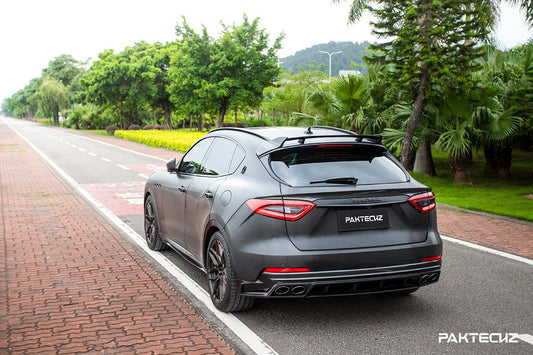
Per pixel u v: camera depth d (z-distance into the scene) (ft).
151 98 166.20
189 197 16.39
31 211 31.24
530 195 37.09
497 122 39.99
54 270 18.45
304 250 12.07
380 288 12.65
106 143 116.57
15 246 22.17
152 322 13.43
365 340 12.37
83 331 12.84
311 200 12.19
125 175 52.34
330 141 13.61
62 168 60.08
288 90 124.36
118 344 12.03
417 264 12.77
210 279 14.60
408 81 42.29
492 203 33.09
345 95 48.47
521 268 19.04
